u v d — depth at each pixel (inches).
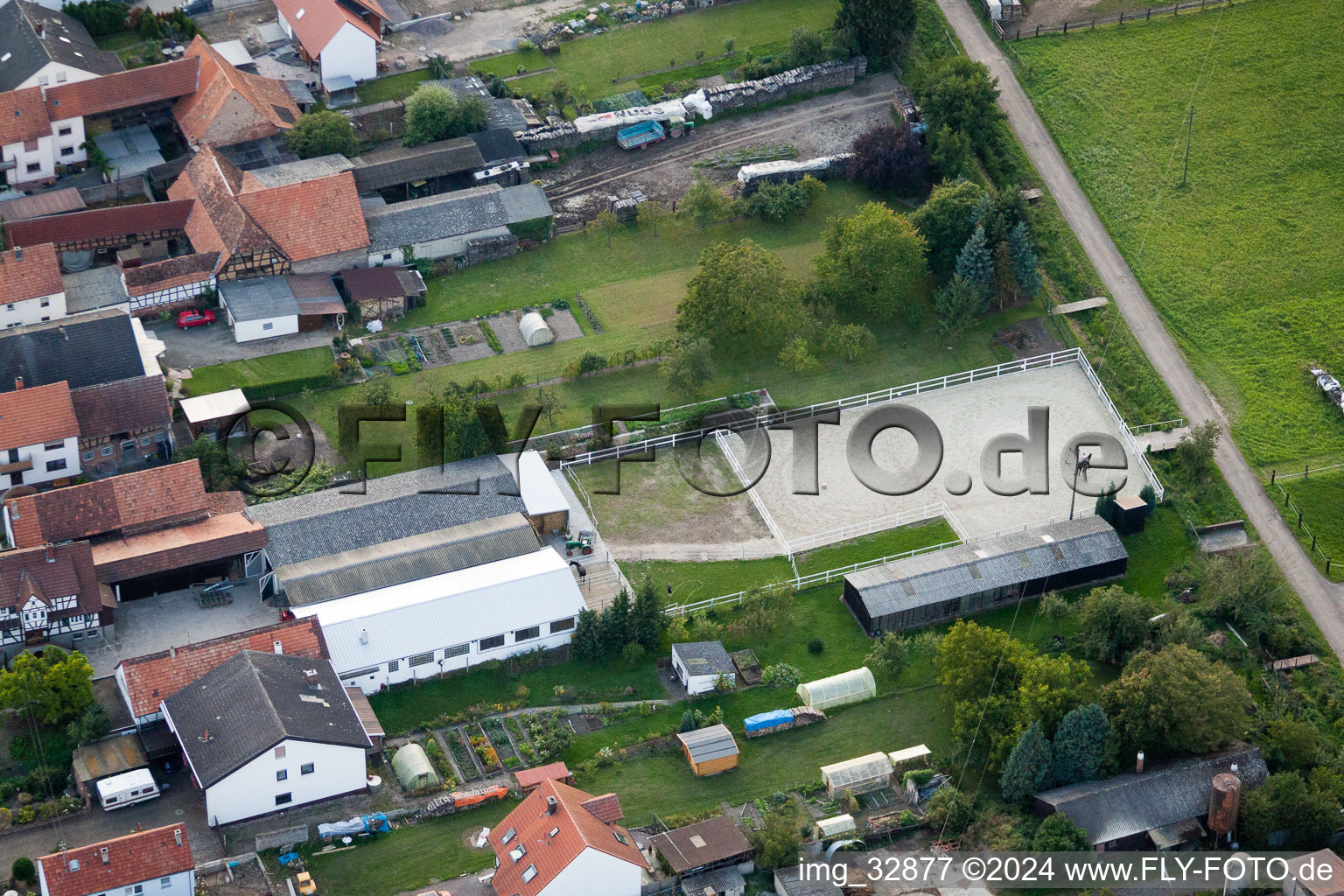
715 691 6402.6
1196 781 6033.5
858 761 6102.4
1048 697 6067.9
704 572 6884.8
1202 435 7391.7
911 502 7249.0
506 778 6008.9
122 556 6387.8
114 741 5885.8
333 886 5595.5
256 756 5595.5
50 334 7017.7
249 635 6082.7
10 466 6707.7
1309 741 6151.6
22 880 5438.0
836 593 6845.5
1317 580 7047.2
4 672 5851.4
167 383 7298.2
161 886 5324.8
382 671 6225.4
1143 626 6496.1
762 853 5753.0
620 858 5447.8
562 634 6481.3
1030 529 7027.6
